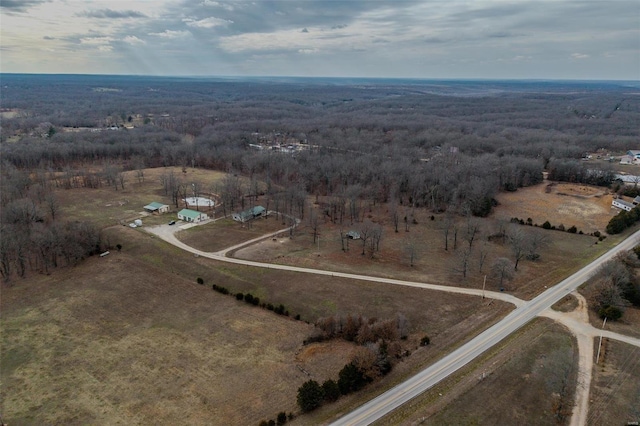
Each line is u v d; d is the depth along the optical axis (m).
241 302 87.50
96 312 84.12
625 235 118.06
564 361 63.50
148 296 90.19
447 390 59.25
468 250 110.44
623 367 63.81
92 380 64.94
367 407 56.97
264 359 68.81
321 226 132.88
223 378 64.50
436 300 84.94
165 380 64.44
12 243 98.81
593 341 70.19
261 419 56.09
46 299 89.19
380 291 89.00
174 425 55.78
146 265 103.94
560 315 77.94
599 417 54.53
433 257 107.94
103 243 114.00
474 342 70.38
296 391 61.25
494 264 92.88
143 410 58.53
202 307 85.75
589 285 88.94
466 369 63.59
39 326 79.50
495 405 56.41
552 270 97.25
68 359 70.00
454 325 76.00
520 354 66.19
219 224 133.38
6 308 85.94
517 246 99.06
